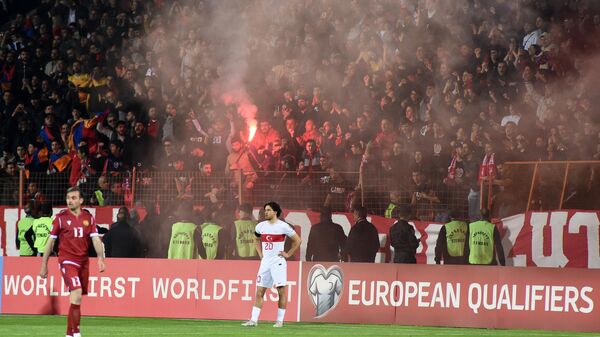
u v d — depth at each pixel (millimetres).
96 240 36969
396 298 49062
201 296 52062
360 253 53938
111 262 53844
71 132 75812
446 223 55219
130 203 64750
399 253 53812
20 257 55188
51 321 49688
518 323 47125
